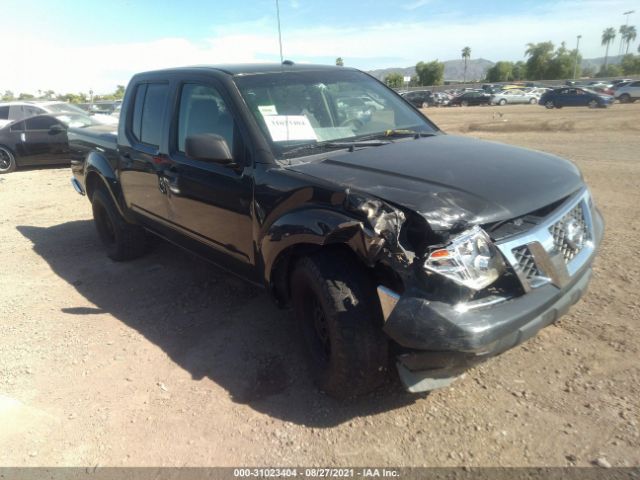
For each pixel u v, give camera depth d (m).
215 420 2.97
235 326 4.03
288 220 2.94
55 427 3.01
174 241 4.52
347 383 2.80
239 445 2.76
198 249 4.17
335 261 2.81
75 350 3.85
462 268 2.37
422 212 2.45
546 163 3.18
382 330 2.70
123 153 4.88
